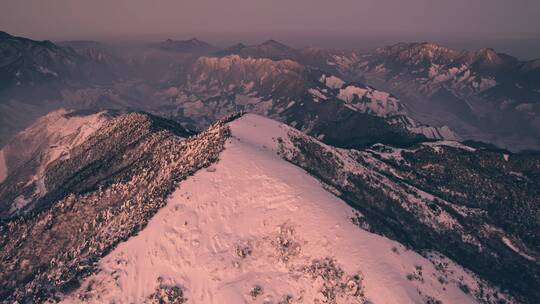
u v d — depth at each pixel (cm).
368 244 15638
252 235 15900
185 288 14300
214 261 14912
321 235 15600
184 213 16525
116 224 18688
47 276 17612
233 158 19262
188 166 19662
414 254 16500
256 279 14525
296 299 13962
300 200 17000
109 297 14362
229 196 17225
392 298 13800
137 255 15475
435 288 15175
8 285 19175
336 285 14112
